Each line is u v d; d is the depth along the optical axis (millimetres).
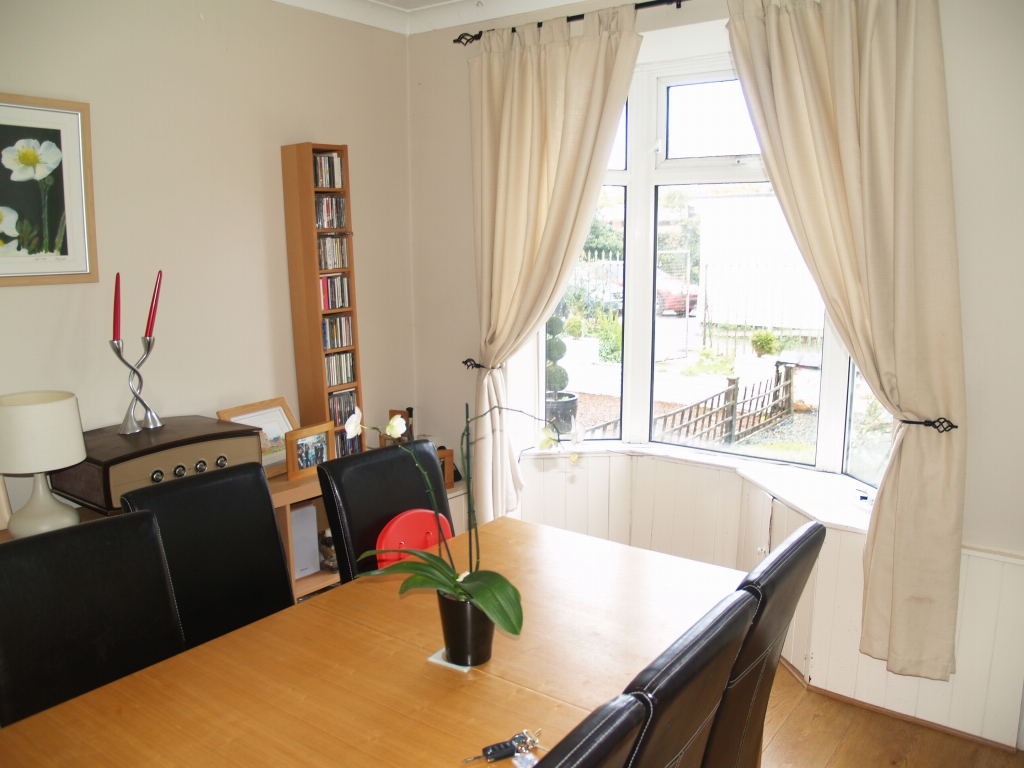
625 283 3572
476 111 3250
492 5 3277
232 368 3002
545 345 3643
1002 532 2416
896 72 2312
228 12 2838
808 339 3158
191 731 1328
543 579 1955
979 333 2387
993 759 2414
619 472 3592
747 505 3158
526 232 3166
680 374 3549
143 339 2549
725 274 3346
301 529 2961
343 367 3287
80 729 1332
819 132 2473
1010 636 2408
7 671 1470
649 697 1054
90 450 2324
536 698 1438
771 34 2521
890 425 2836
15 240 2316
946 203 2293
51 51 2355
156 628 1712
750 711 1592
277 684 1481
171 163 2715
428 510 2191
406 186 3715
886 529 2473
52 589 1546
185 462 2430
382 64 3506
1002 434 2387
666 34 2947
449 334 3711
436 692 1456
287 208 3104
